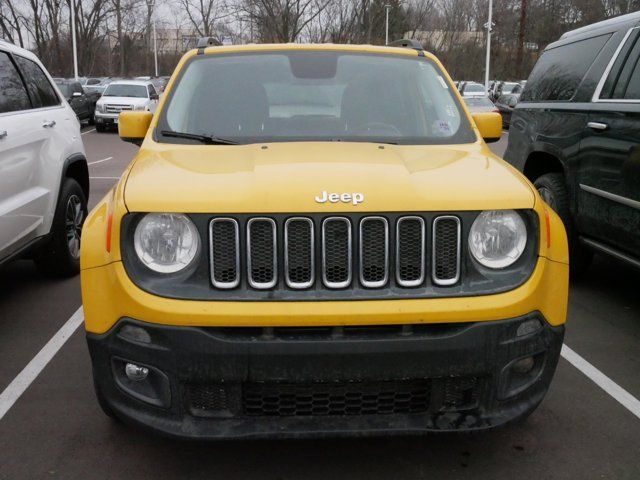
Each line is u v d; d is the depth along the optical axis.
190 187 2.75
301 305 2.57
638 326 4.82
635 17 5.10
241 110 3.81
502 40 46.75
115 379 2.72
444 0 46.97
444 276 2.71
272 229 2.62
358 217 2.64
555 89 5.92
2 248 4.44
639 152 4.44
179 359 2.57
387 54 4.29
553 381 3.92
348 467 3.03
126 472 3.00
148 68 70.44
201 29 47.09
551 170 6.04
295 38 32.78
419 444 3.21
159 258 2.65
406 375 2.61
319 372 2.58
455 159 3.24
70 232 5.85
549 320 2.79
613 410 3.57
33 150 4.99
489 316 2.63
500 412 2.74
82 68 58.19
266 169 2.88
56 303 5.26
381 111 3.87
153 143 3.61
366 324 2.58
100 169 14.21
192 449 3.17
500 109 23.78
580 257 5.61
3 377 3.96
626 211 4.62
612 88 4.99
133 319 2.61
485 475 2.97
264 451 3.15
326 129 3.72
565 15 45.12
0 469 3.03
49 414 3.51
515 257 2.76
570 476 2.97
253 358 2.56
